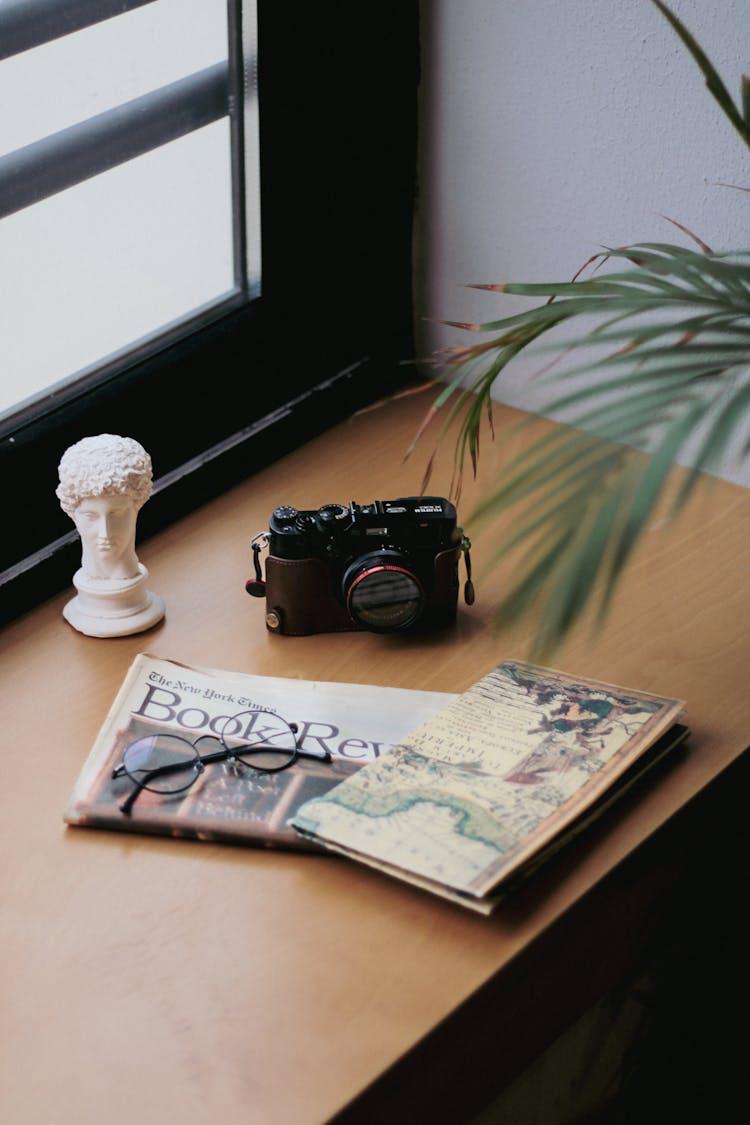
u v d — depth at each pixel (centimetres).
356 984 84
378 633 112
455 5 133
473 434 99
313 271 140
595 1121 124
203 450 135
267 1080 78
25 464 118
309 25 127
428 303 151
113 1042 81
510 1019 90
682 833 100
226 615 118
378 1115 80
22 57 108
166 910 89
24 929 88
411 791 94
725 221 126
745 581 122
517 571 79
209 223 131
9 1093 78
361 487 135
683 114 123
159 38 118
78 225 119
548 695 104
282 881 92
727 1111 127
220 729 103
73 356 123
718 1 117
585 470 78
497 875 86
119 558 114
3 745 103
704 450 76
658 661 112
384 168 141
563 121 131
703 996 125
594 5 123
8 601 117
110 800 96
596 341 84
